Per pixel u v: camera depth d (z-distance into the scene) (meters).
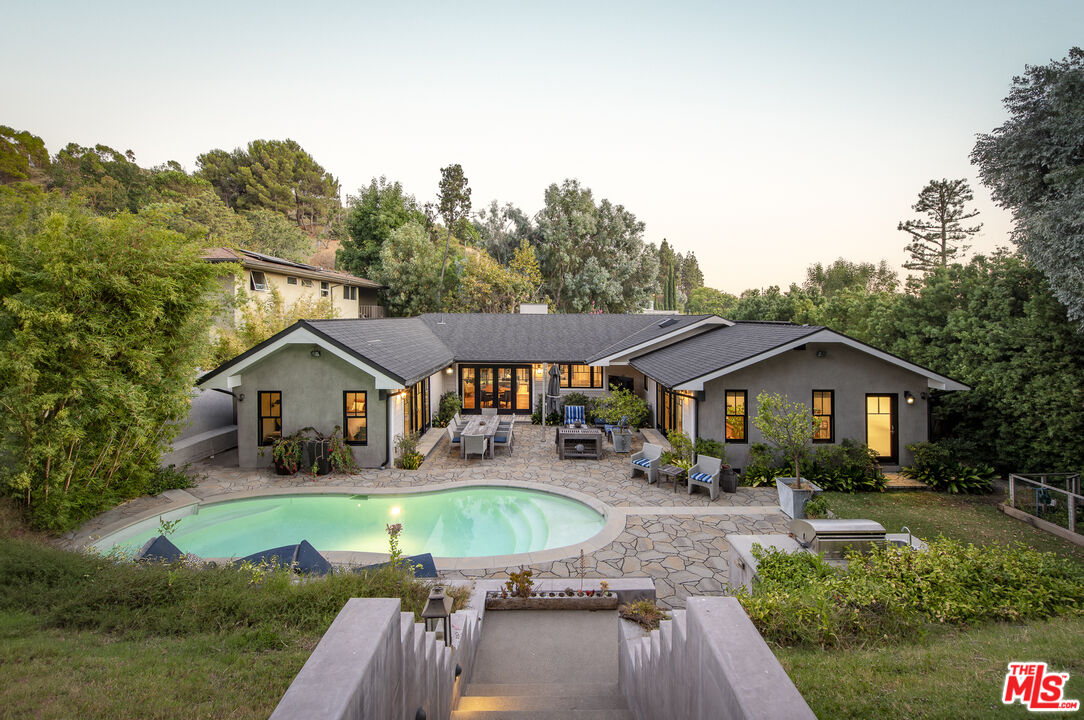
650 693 4.49
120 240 11.34
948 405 17.67
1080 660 4.81
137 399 11.27
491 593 8.62
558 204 54.81
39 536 10.30
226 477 15.21
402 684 3.08
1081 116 13.15
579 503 13.70
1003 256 17.97
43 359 10.33
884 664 4.91
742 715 2.05
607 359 22.58
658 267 57.22
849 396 15.95
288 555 8.44
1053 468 15.57
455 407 23.33
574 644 7.46
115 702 4.23
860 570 7.15
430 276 42.66
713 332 22.34
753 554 8.09
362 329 18.48
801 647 5.67
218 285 13.30
